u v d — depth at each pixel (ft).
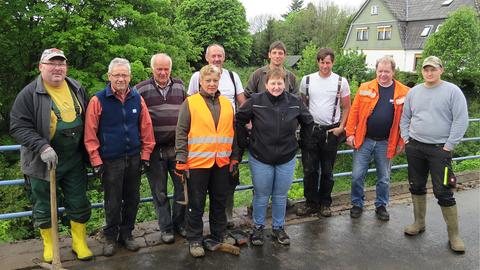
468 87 84.38
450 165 12.99
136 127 11.78
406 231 14.14
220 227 12.76
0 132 50.83
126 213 12.39
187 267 11.62
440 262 12.30
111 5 49.55
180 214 13.51
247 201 32.07
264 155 12.52
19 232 29.14
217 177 12.24
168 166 13.00
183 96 12.85
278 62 13.92
